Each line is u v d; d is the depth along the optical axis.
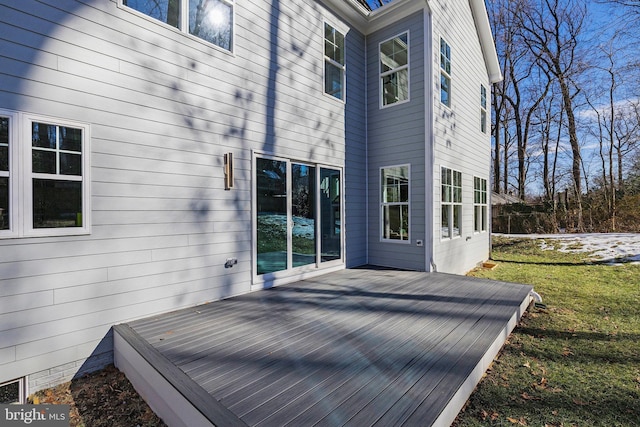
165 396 2.16
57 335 2.70
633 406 2.38
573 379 2.75
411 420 1.70
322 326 3.12
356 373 2.21
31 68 2.57
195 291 3.71
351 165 6.32
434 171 5.91
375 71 6.61
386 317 3.39
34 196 2.59
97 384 2.72
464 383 2.14
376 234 6.57
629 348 3.37
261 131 4.49
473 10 8.11
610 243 9.67
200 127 3.75
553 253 9.62
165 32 3.44
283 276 4.84
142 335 2.84
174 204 3.50
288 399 1.89
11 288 2.47
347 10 6.02
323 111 5.63
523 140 18.77
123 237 3.10
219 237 3.95
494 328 3.13
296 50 5.07
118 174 3.07
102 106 2.97
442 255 6.31
